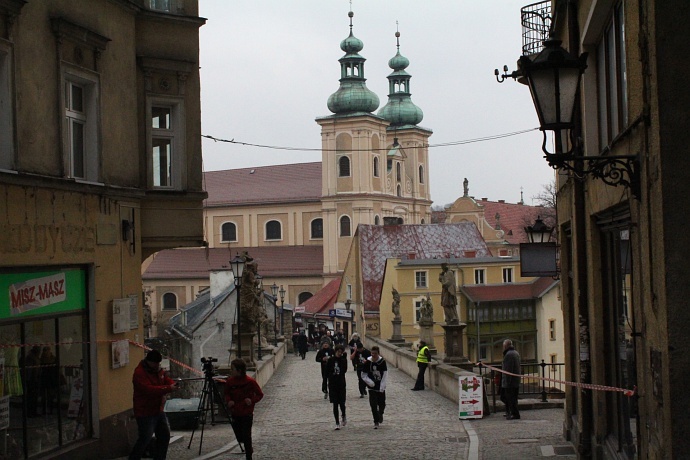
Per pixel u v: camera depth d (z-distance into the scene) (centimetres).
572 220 1474
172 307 11744
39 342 1386
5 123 1308
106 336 1595
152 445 1597
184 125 1822
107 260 1605
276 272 11531
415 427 2056
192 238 1823
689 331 757
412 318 7331
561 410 2311
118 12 1672
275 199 12156
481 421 2122
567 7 1389
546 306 6900
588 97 1300
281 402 2861
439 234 8469
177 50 1820
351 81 11419
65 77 1506
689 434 758
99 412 1556
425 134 12662
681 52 757
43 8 1417
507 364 2141
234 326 3791
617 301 1177
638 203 886
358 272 8400
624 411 1137
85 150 1578
